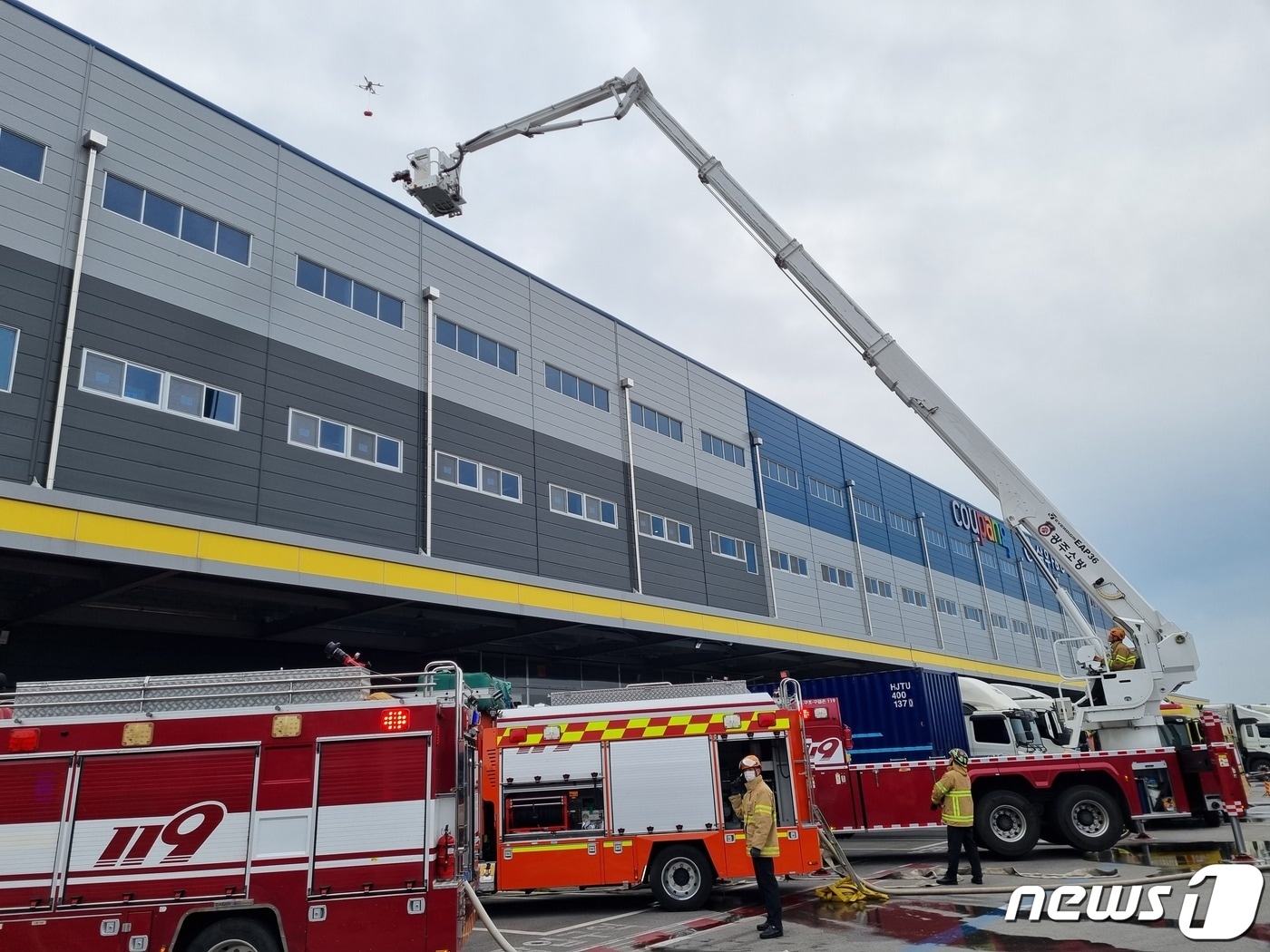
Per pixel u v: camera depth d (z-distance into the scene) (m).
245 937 7.23
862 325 16.94
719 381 37.47
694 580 32.75
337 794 7.56
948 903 10.48
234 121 21.17
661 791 11.65
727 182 18.09
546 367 28.88
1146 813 14.20
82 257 17.45
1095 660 15.95
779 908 9.19
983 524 56.88
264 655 21.11
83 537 13.56
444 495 24.08
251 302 20.50
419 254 25.23
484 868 11.86
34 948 7.04
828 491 42.91
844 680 16.72
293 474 20.42
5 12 17.42
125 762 7.49
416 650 24.83
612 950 9.03
